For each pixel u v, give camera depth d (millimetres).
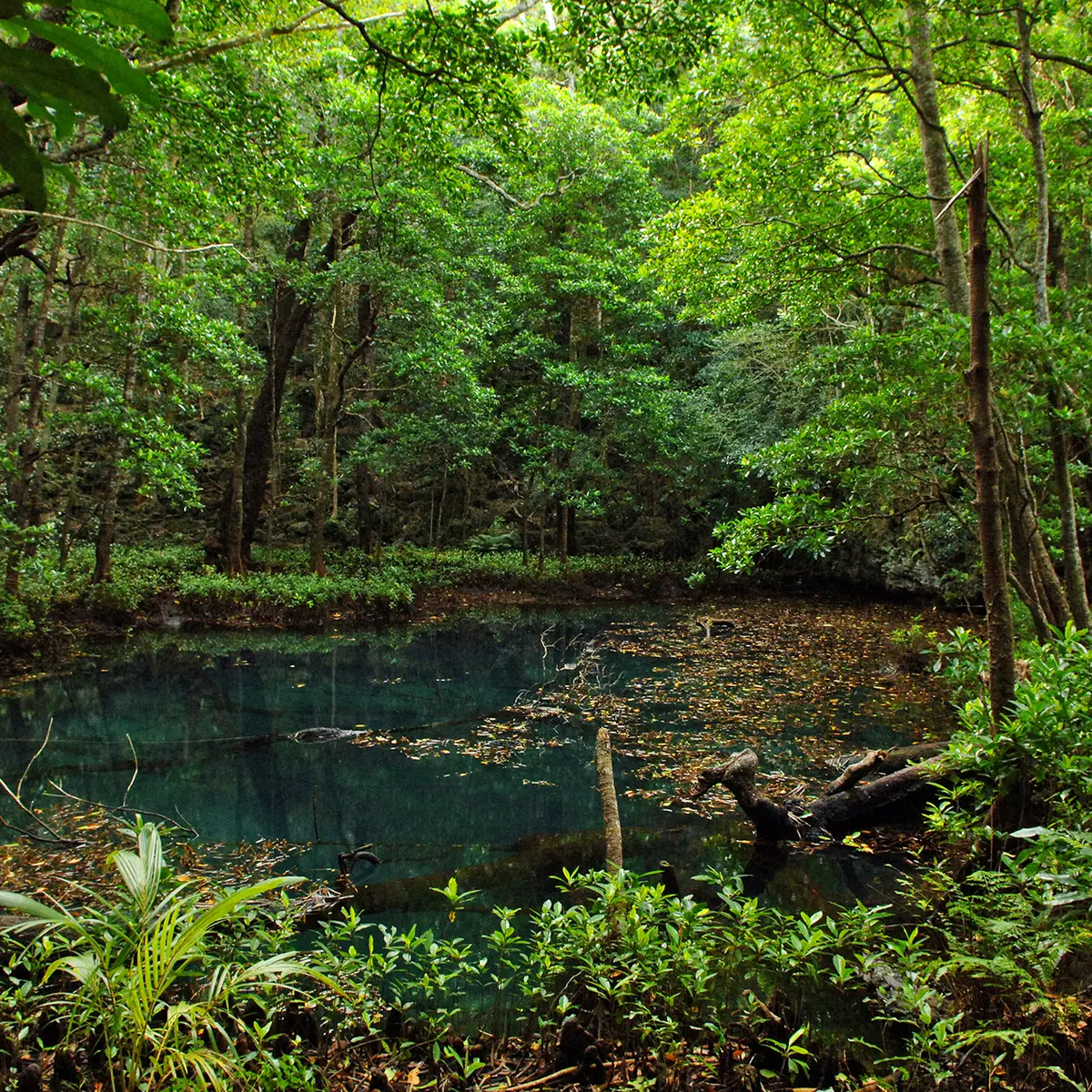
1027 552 4977
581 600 19438
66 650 12102
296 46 9516
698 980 2748
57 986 2875
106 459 14523
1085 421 5219
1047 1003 2340
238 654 12930
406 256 15586
